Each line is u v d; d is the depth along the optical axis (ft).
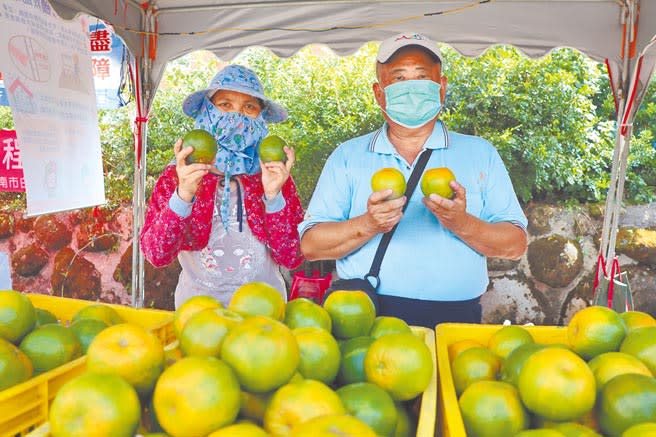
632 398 4.14
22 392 4.61
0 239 26.91
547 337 6.06
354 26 14.44
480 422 4.36
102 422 3.67
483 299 23.02
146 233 9.89
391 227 8.91
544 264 22.81
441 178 8.41
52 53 11.55
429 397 4.48
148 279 24.44
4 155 17.48
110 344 4.19
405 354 4.51
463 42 14.56
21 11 10.64
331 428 3.24
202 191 10.34
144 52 15.08
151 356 4.22
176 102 27.25
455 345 5.89
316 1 14.26
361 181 10.12
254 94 10.20
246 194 10.59
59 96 11.79
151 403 4.26
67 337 5.49
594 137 24.59
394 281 9.55
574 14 13.75
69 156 12.13
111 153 27.45
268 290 5.31
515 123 24.80
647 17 13.26
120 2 13.79
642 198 23.80
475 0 13.87
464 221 8.77
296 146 25.34
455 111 24.94
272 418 3.92
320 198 10.35
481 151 10.07
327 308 5.77
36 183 11.05
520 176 24.08
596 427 4.40
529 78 24.63
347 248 9.54
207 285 10.59
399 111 9.66
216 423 3.72
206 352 4.40
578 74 24.94
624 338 5.10
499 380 5.12
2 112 28.37
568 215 23.66
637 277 22.36
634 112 13.96
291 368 4.11
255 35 14.90
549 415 4.25
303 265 22.76
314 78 26.03
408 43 9.70
